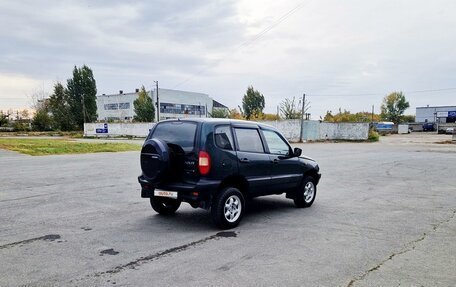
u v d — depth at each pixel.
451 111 104.19
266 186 6.86
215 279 4.00
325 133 46.72
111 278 4.01
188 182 5.88
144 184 6.40
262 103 76.88
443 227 6.30
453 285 3.92
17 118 86.06
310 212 7.45
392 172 14.31
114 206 7.86
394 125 92.50
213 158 5.89
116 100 88.94
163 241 5.38
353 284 3.92
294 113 50.59
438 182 11.71
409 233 5.92
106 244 5.22
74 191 9.72
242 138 6.58
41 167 15.30
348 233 5.89
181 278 4.02
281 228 6.17
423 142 43.16
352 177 12.85
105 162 17.62
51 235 5.66
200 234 5.77
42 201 8.36
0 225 6.24
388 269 4.36
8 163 16.94
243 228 6.16
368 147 32.66
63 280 3.95
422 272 4.28
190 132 6.02
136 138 50.81
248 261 4.57
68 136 57.31
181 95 86.88
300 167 7.72
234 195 6.18
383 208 7.86
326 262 4.56
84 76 73.38
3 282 3.89
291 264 4.48
